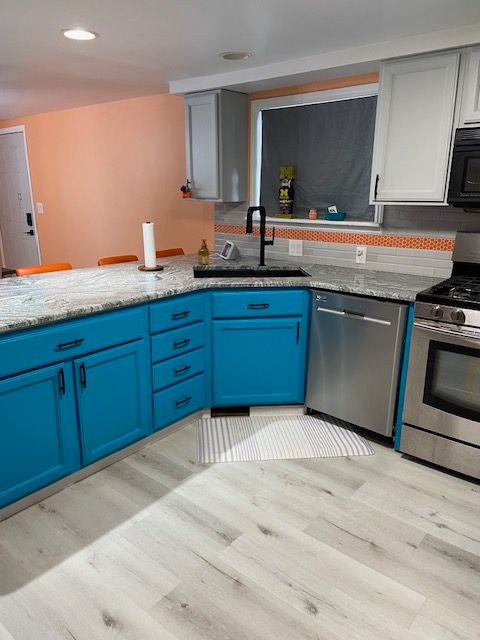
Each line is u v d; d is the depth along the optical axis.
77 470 2.31
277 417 3.06
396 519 2.11
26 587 1.73
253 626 1.58
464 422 2.33
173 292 2.57
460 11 2.11
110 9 2.10
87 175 5.07
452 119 2.43
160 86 3.75
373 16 2.17
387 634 1.56
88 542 1.95
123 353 2.39
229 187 3.57
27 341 1.96
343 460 2.57
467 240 2.71
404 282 2.74
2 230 6.63
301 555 1.89
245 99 3.53
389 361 2.54
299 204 3.53
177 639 1.53
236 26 2.31
